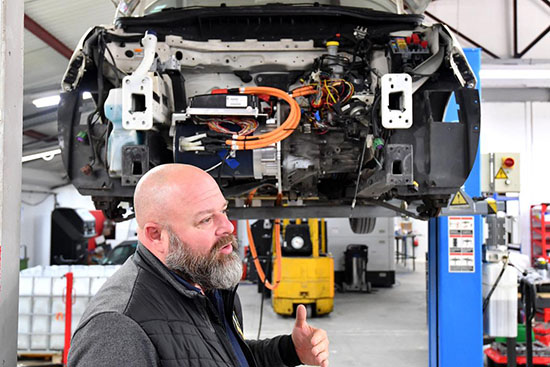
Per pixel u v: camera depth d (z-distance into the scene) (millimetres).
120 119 2553
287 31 2971
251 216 3516
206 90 3047
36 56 7574
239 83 3045
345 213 3574
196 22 2947
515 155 4656
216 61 2959
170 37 2867
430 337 4840
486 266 4730
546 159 12383
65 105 2730
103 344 1252
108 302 1352
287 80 3037
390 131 2648
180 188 1459
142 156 2545
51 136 12234
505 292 4590
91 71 2832
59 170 16188
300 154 2777
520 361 4992
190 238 1444
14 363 1579
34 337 5723
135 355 1253
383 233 11391
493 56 11117
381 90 2482
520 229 12172
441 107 2914
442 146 2689
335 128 2717
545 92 12414
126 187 2699
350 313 8648
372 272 11391
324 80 2703
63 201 17062
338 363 5746
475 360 4543
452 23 10945
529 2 10453
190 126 2680
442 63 2746
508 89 12469
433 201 3027
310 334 1880
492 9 10742
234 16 2902
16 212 1599
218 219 1501
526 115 12492
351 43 2943
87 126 2686
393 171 2604
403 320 8078
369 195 3293
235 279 1519
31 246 15492
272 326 7699
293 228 8367
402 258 16438
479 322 4539
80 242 13781
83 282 5668
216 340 1460
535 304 4227
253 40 2941
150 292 1398
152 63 2635
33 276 5781
